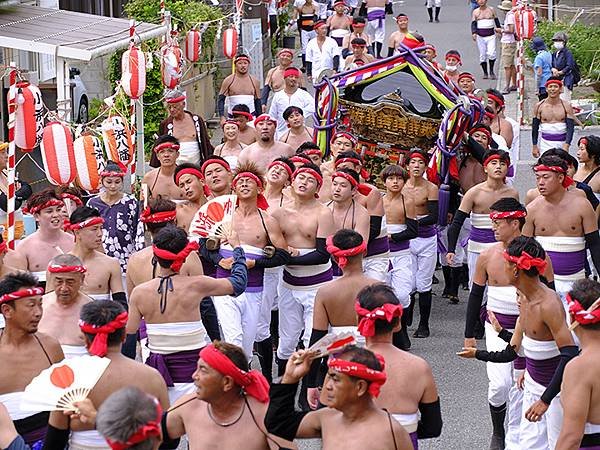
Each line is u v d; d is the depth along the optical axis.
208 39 41.78
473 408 18.72
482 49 50.28
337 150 23.16
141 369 12.28
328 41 43.19
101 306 12.12
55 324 14.67
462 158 24.84
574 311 12.09
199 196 20.81
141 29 28.47
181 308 15.04
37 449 12.98
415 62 25.53
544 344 14.45
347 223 19.75
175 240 15.03
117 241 21.00
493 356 15.18
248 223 18.95
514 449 16.34
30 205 17.81
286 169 20.56
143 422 8.73
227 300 18.64
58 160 21.36
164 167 22.91
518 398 16.34
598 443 12.27
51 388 11.31
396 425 10.83
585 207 19.19
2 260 16.58
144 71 26.55
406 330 22.05
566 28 48.78
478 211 21.69
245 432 11.21
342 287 15.38
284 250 18.92
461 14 66.00
